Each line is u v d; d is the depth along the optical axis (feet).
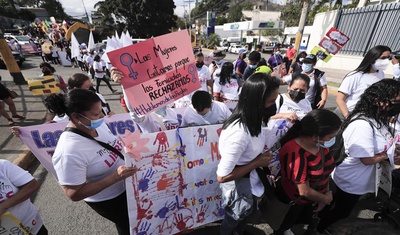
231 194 5.52
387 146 5.69
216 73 13.76
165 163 5.88
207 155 6.42
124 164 5.30
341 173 6.40
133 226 5.79
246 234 7.31
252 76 4.66
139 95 5.63
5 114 15.47
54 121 7.70
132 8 102.73
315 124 4.64
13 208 4.48
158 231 6.23
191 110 8.66
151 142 5.59
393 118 6.46
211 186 6.69
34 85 13.05
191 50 6.28
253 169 5.27
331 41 19.36
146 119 6.67
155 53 5.66
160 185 5.93
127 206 5.76
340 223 7.82
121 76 5.29
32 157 11.63
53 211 8.43
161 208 6.10
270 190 5.77
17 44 45.88
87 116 4.40
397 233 7.39
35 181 4.66
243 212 5.50
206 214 6.87
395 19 32.04
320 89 12.19
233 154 4.70
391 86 5.37
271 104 4.84
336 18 39.78
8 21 111.65
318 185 5.41
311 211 6.48
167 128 7.98
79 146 4.41
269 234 7.41
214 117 8.48
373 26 34.88
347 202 6.45
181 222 6.56
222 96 13.24
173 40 5.90
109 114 9.43
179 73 6.16
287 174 5.36
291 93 8.29
